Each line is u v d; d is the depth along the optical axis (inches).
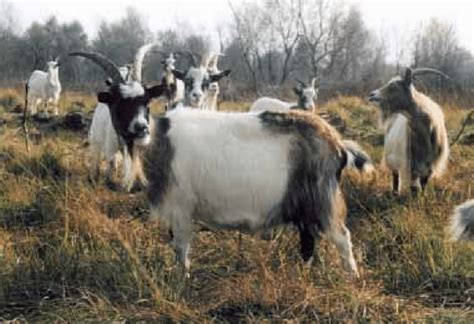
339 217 180.5
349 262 182.1
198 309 167.8
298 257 191.5
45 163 277.4
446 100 534.9
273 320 163.0
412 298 173.8
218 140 178.7
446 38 974.4
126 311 167.0
